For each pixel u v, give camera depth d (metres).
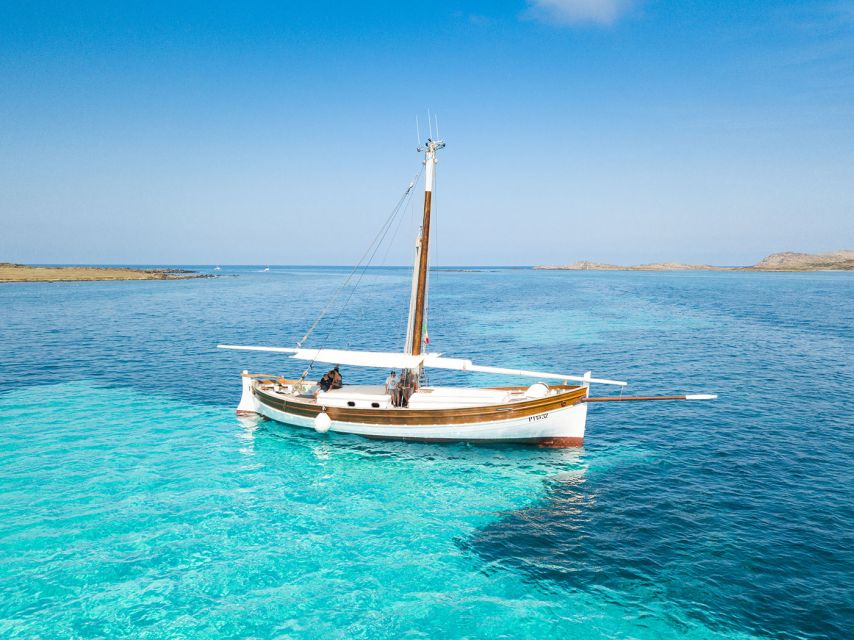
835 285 170.88
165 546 14.99
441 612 12.34
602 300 109.25
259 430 25.28
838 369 39.09
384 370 39.78
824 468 20.22
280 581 13.49
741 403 29.80
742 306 93.19
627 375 37.47
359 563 14.30
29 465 20.61
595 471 20.31
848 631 11.47
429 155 24.38
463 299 113.38
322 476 20.02
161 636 11.51
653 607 12.38
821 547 14.66
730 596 12.68
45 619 11.96
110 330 58.38
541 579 13.53
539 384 23.89
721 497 17.86
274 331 59.56
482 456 22.02
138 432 24.83
